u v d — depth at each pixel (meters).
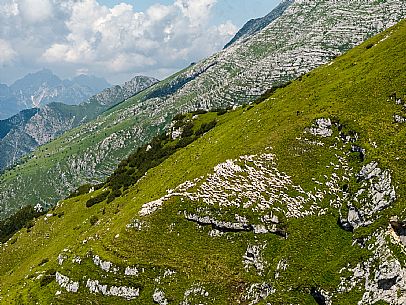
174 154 147.88
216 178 92.19
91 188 186.62
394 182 68.44
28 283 112.69
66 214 168.12
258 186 86.31
